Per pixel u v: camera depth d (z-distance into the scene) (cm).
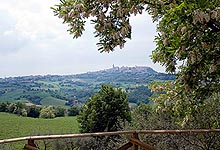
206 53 451
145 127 1049
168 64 556
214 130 473
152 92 662
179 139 756
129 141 442
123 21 518
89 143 581
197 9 381
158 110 652
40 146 517
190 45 418
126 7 511
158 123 983
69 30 557
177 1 453
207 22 402
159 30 543
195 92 571
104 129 1839
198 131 464
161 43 541
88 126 1870
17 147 358
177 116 651
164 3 495
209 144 728
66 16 528
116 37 511
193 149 741
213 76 525
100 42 538
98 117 1858
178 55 425
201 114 785
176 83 577
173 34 431
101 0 519
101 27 521
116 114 1812
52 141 530
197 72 502
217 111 779
